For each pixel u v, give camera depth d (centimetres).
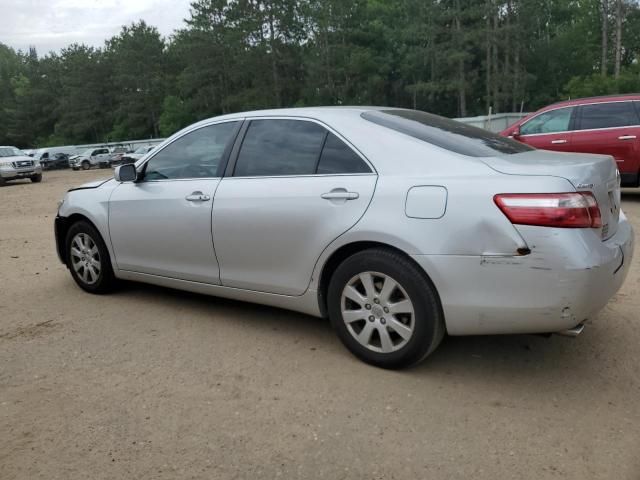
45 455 272
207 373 355
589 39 5616
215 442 280
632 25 5309
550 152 376
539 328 300
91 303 502
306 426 292
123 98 7000
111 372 360
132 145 5169
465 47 4772
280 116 404
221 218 405
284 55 5266
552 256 288
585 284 289
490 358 367
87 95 7519
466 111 5356
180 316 461
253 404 315
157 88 6925
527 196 294
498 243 298
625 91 4219
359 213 340
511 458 262
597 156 351
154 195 452
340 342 398
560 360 361
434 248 313
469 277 307
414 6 4828
